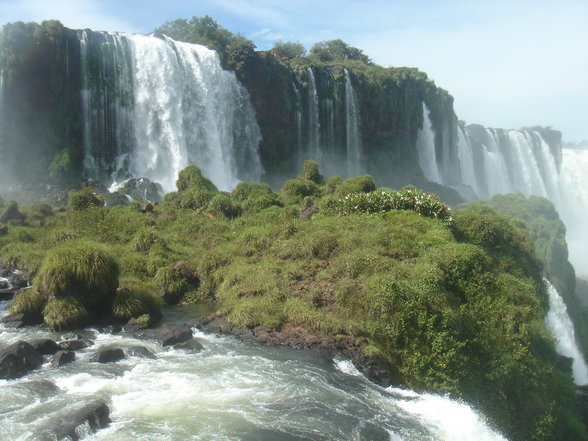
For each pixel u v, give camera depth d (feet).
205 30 180.14
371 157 223.92
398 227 66.49
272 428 30.12
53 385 33.17
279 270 59.00
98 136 138.00
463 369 44.88
